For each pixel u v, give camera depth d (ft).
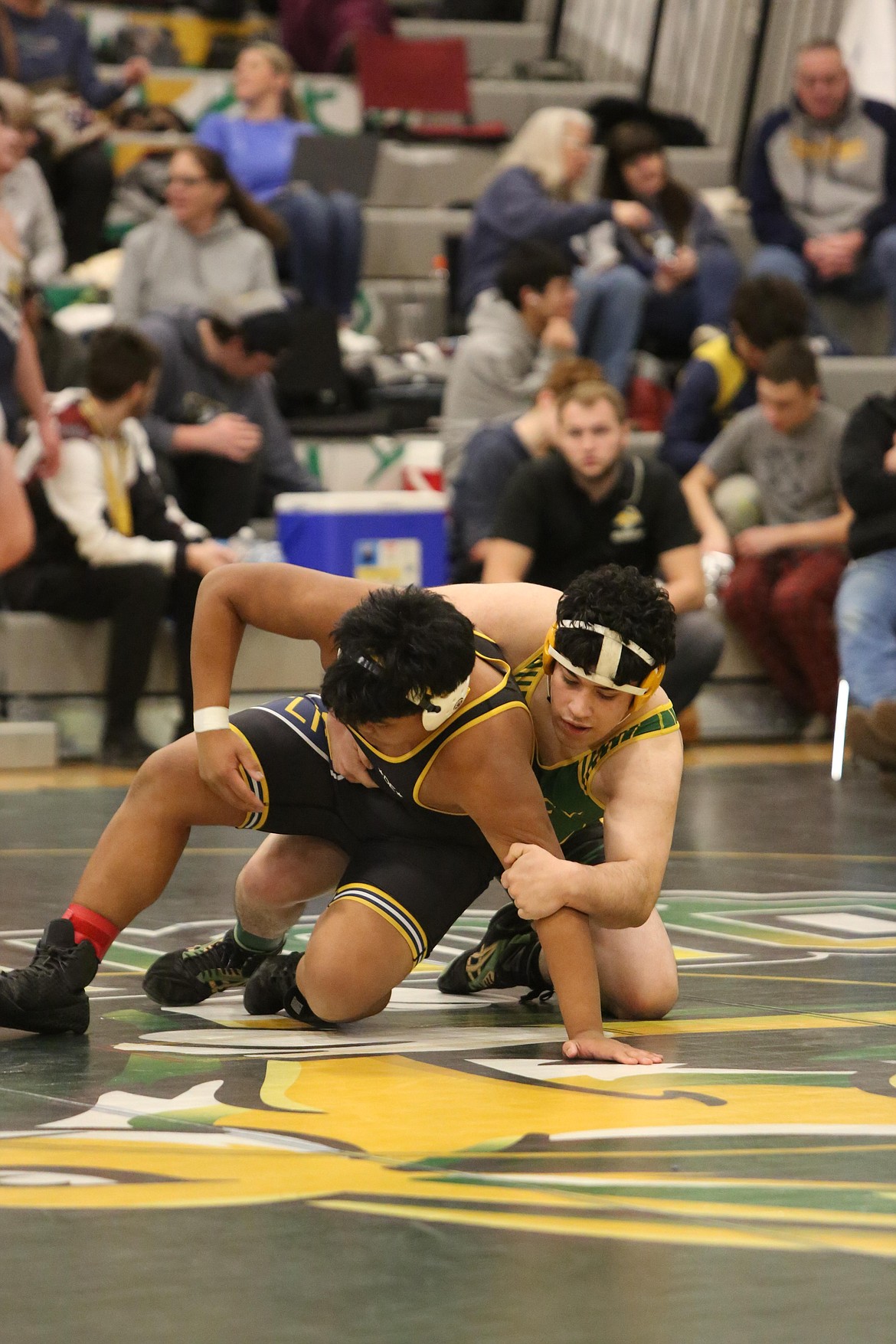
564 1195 10.44
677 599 33.30
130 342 37.06
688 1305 8.64
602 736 14.60
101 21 65.00
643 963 16.20
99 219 53.42
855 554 35.37
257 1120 12.34
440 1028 16.01
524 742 14.53
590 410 32.48
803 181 52.21
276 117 54.70
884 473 34.55
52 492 37.24
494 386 42.78
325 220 50.01
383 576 37.70
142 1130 12.05
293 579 15.26
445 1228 9.80
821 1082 13.65
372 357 49.67
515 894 14.57
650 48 68.23
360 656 13.83
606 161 50.98
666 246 49.39
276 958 16.49
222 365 40.88
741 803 32.68
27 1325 8.40
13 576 38.73
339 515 37.35
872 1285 8.91
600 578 14.14
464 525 38.55
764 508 42.16
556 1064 14.30
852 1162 11.25
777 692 43.47
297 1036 15.55
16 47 56.39
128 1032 15.76
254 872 16.63
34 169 49.44
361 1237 9.62
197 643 15.39
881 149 51.88
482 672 14.56
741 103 64.64
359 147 52.70
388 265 57.11
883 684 34.22
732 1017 16.43
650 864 14.71
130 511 37.88
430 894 15.33
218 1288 8.86
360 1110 12.64
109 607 37.78
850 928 21.38
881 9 62.64
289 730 15.64
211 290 44.68
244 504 40.50
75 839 27.45
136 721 38.22
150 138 58.03
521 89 65.31
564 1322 8.43
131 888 15.76
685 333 50.03
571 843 16.93
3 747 37.04
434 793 14.79
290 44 64.34
